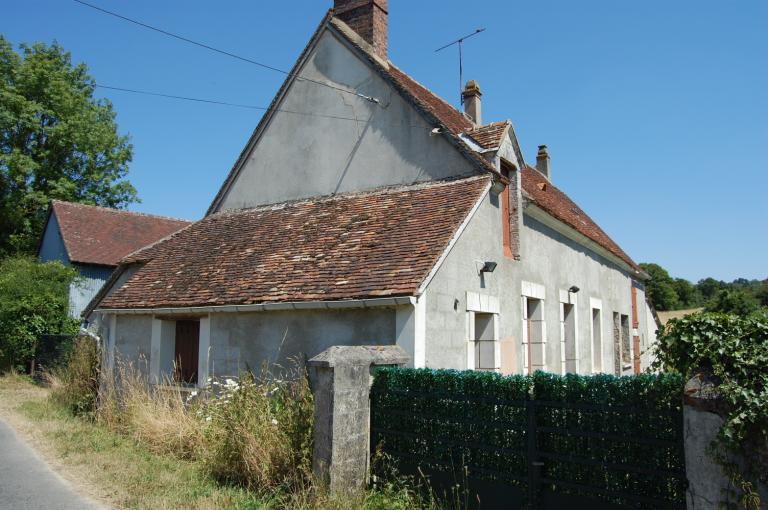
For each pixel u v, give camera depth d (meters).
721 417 3.85
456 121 14.52
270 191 14.15
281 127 14.20
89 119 30.56
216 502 6.00
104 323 12.66
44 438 9.33
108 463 7.78
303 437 6.36
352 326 8.52
